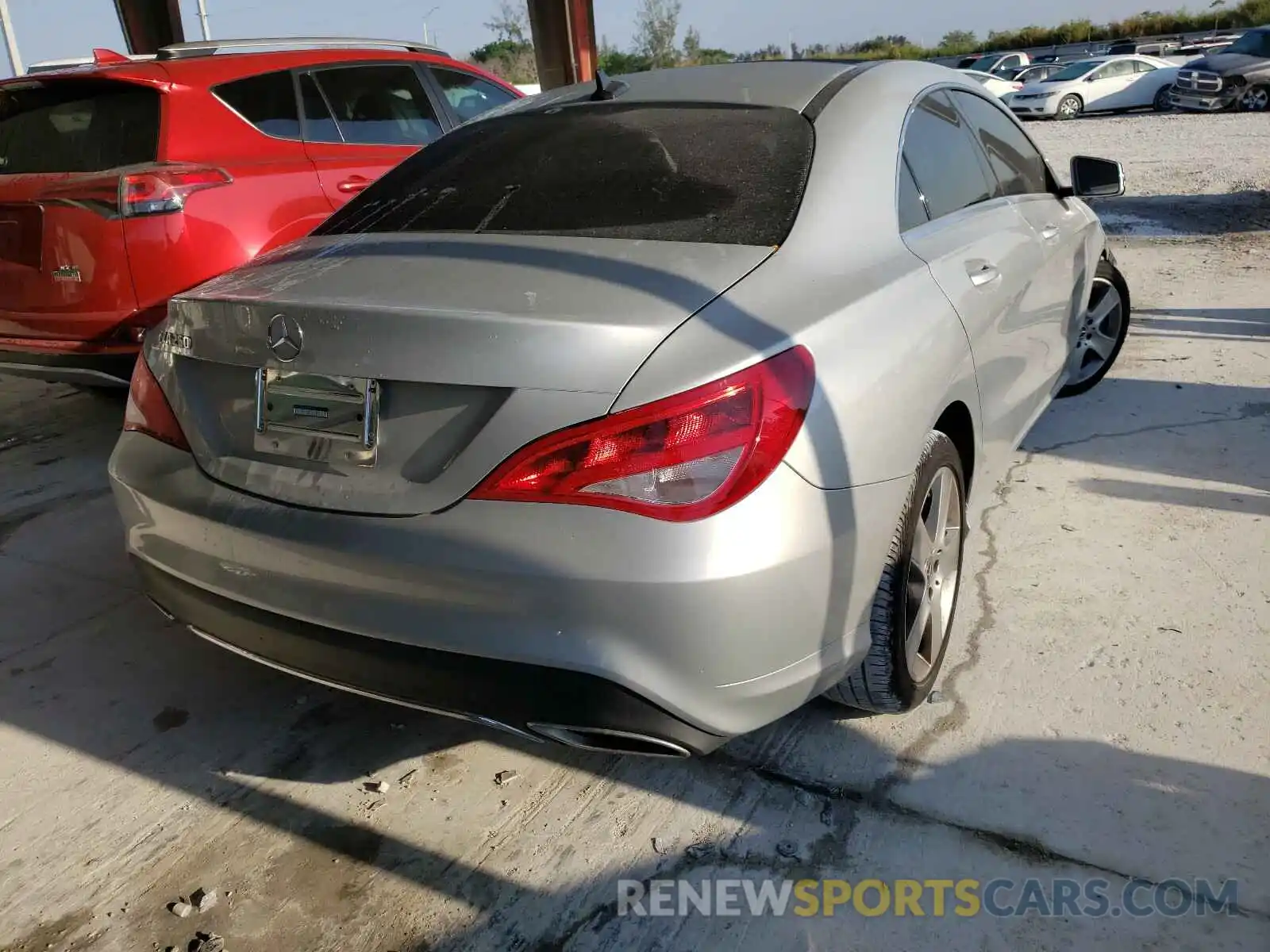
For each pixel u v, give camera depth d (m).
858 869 2.11
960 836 2.18
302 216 4.62
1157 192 10.72
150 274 4.06
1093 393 4.82
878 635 2.25
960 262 2.67
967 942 1.93
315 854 2.22
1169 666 2.71
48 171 4.53
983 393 2.73
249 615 2.10
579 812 2.31
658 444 1.75
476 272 2.07
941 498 2.51
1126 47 33.25
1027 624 2.94
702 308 1.91
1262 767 2.32
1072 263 3.80
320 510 1.98
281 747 2.59
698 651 1.81
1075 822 2.20
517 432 1.80
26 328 4.26
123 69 4.40
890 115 2.72
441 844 2.23
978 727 2.51
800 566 1.87
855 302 2.15
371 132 5.21
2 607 3.29
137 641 3.09
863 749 2.45
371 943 1.99
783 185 2.36
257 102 4.70
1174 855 2.10
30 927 2.05
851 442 1.98
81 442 4.87
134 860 2.22
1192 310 6.17
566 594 1.78
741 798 2.32
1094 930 1.94
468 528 1.82
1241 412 4.48
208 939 2.00
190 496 2.18
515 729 1.94
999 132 3.58
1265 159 12.66
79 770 2.52
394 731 2.64
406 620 1.89
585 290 1.94
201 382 2.23
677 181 2.42
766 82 2.84
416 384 1.89
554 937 1.99
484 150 2.79
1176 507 3.63
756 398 1.82
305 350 1.98
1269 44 19.41
